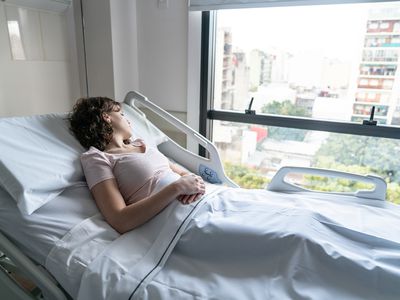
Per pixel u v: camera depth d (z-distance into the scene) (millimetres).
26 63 1541
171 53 1858
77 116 1222
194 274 783
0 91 1445
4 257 937
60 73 1732
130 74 1901
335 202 1123
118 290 710
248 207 966
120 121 1259
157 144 1526
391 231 876
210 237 834
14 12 1454
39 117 1185
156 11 1826
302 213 888
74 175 1033
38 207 895
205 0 1639
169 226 878
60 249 818
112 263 774
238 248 815
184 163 1596
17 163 931
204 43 1765
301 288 694
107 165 1051
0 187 929
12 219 886
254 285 723
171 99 1933
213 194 1050
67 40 1748
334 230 881
